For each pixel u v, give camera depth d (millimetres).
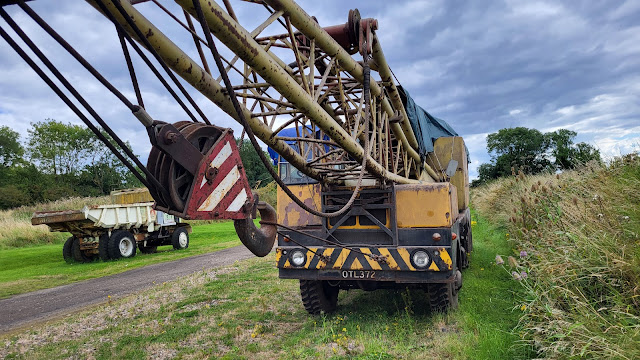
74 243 13828
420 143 6746
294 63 4363
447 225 5113
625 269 3666
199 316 5922
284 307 6238
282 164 5977
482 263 8172
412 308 5727
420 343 4398
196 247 16688
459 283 5523
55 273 11594
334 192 5500
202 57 2873
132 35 2426
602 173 6211
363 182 5441
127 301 7312
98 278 10430
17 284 10148
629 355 2736
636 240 3965
